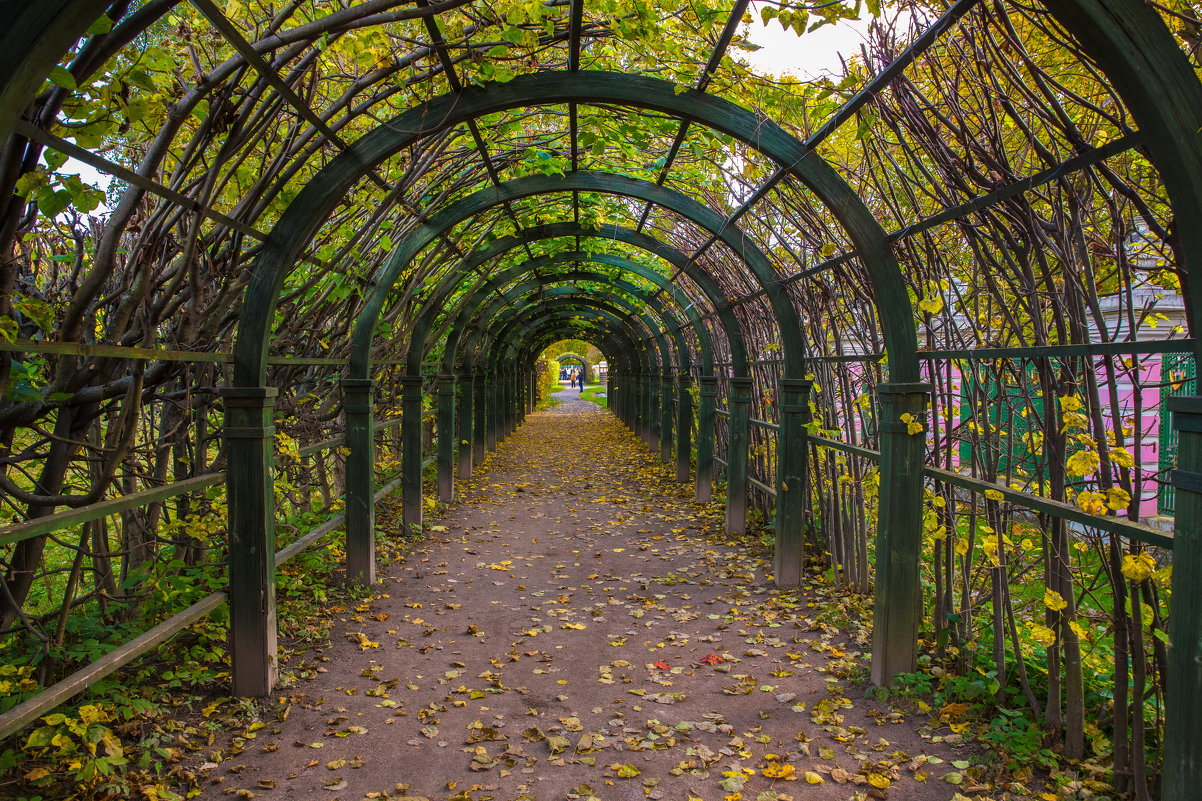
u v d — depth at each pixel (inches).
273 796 90.0
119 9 67.5
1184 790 61.5
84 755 88.8
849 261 140.9
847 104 101.3
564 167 164.6
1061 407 90.6
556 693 121.8
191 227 94.2
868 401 149.3
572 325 738.8
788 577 180.7
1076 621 89.8
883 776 93.1
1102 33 58.3
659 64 114.4
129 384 105.2
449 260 228.2
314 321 170.6
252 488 115.9
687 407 347.3
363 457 181.5
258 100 93.9
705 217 172.7
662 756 100.3
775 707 115.6
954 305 131.6
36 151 69.0
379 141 114.3
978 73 87.7
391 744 103.9
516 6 94.2
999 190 87.0
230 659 121.1
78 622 109.7
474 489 349.1
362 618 161.0
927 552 159.6
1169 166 59.7
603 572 201.0
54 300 107.6
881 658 119.3
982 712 108.2
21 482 141.5
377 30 93.0
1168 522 146.2
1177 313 157.0
